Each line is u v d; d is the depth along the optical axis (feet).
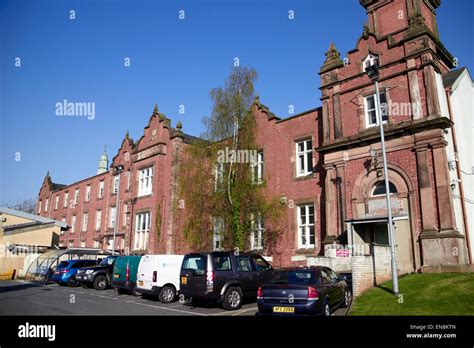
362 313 34.96
